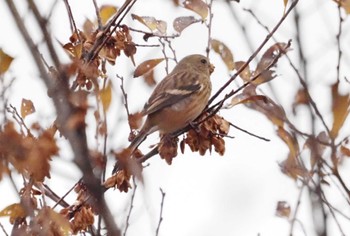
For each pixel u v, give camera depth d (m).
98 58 13.38
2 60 10.62
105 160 9.14
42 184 11.71
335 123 10.37
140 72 13.73
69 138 8.31
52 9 8.87
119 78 11.69
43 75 8.80
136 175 9.43
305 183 10.24
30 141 9.59
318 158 10.39
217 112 14.32
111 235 8.20
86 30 13.59
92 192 8.23
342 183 10.45
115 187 12.40
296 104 10.82
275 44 13.12
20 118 11.27
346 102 10.39
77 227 12.36
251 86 13.23
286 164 11.48
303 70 10.37
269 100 11.70
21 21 8.70
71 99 8.84
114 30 13.55
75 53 12.26
